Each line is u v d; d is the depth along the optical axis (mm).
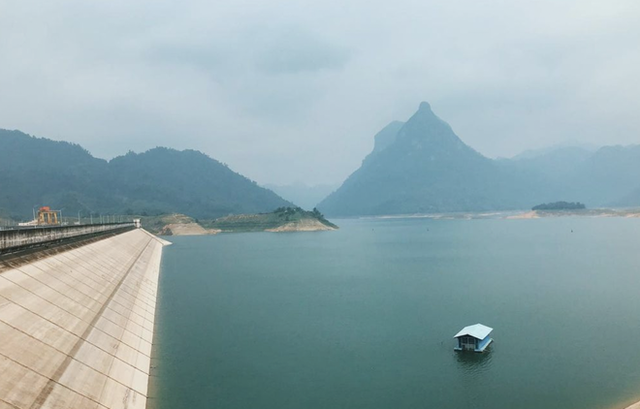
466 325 72750
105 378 41781
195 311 84625
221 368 55344
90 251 88750
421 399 46812
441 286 106438
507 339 65188
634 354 58375
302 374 53406
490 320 75125
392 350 61688
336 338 67312
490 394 47750
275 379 51969
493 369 54406
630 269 125250
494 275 120250
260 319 78500
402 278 119875
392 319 77250
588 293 94625
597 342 63188
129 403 41594
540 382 50500
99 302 60219
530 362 56406
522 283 107375
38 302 45438
